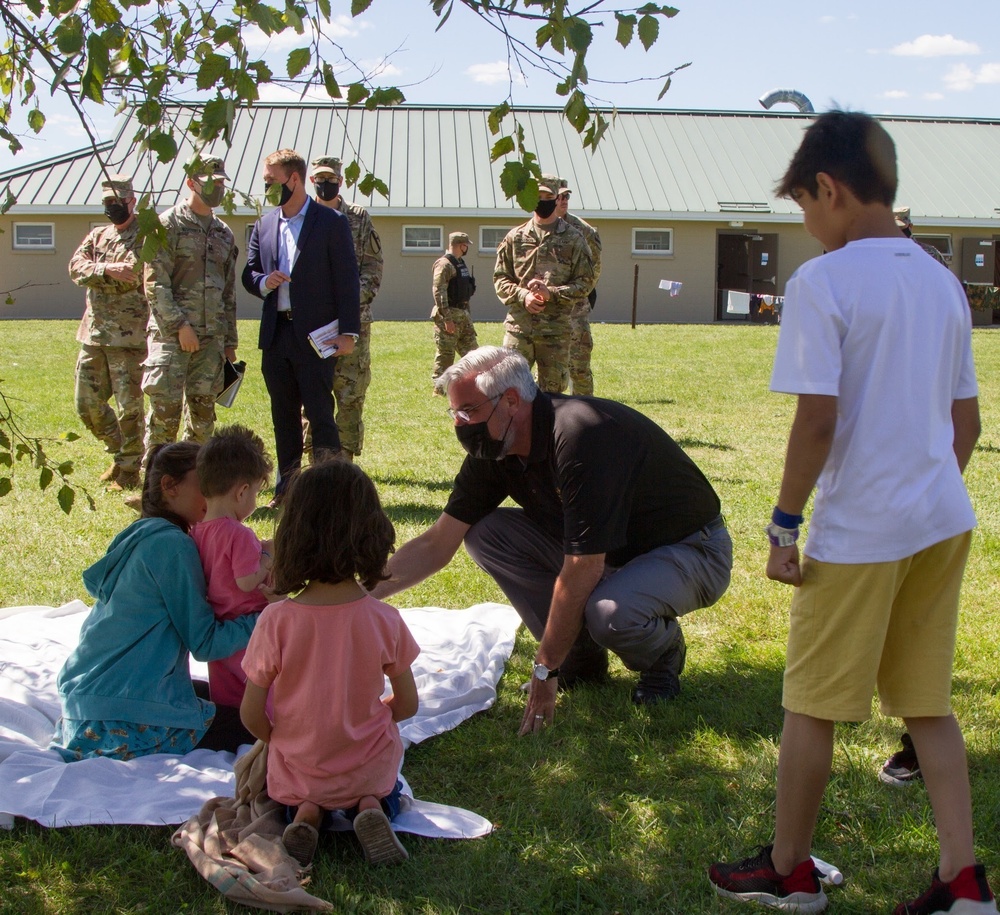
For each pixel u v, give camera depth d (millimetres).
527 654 4230
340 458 2715
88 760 3043
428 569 3764
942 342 2322
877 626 2309
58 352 16969
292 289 6188
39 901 2543
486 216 26844
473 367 3299
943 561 2348
